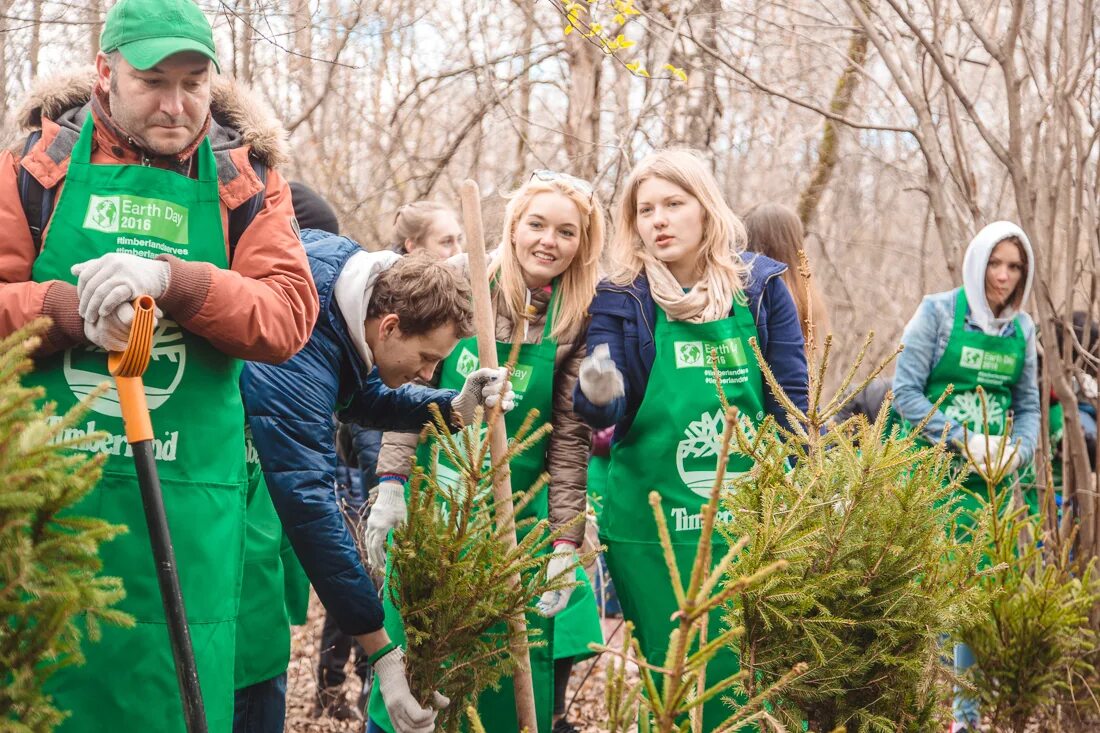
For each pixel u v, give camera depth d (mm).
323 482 3021
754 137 8156
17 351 2166
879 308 10492
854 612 2885
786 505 2873
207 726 2582
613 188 6180
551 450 3816
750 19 7082
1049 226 4965
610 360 3516
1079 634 4375
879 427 2963
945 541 3104
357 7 6469
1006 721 4039
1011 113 4961
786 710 2852
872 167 9492
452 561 3055
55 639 2107
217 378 2705
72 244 2553
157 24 2488
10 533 2055
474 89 7504
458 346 3850
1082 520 4887
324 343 3111
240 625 3375
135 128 2576
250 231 2701
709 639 3523
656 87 6543
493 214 7234
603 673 5695
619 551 3803
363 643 3082
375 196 7145
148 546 2574
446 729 3205
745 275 3859
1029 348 5129
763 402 3893
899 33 5707
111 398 2566
